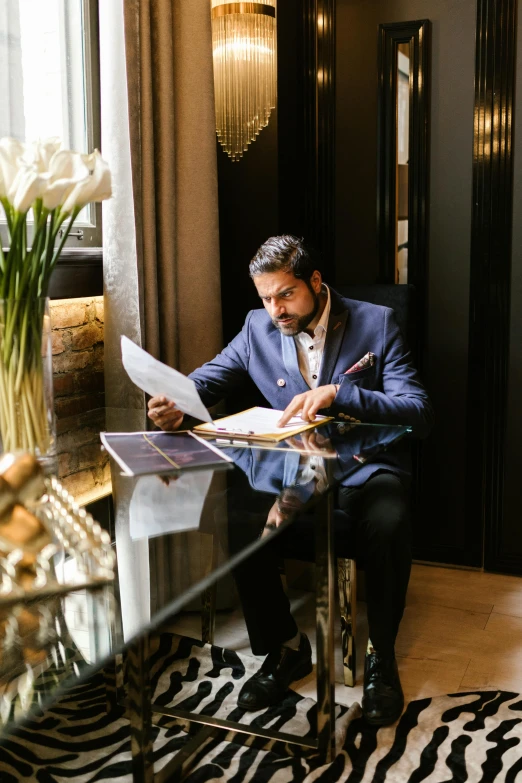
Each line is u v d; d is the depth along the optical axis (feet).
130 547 3.74
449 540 8.96
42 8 6.93
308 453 5.19
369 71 8.61
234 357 7.18
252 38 7.66
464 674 6.61
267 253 6.37
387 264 8.80
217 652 6.95
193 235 7.62
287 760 5.53
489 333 8.46
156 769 5.37
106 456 5.34
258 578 6.17
